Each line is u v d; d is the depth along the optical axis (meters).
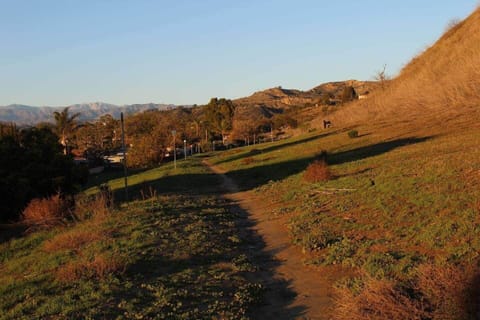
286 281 9.87
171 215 17.06
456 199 12.54
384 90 58.50
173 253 11.68
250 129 96.06
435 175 15.67
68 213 18.69
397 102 47.31
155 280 9.66
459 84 37.94
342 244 11.41
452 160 17.45
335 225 13.45
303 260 11.07
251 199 21.73
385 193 15.37
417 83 47.00
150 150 61.34
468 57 41.09
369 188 16.70
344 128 47.50
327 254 11.09
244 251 12.40
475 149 18.88
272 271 10.63
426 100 41.53
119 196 26.34
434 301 6.68
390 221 12.42
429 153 21.02
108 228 14.75
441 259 8.81
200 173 37.22
